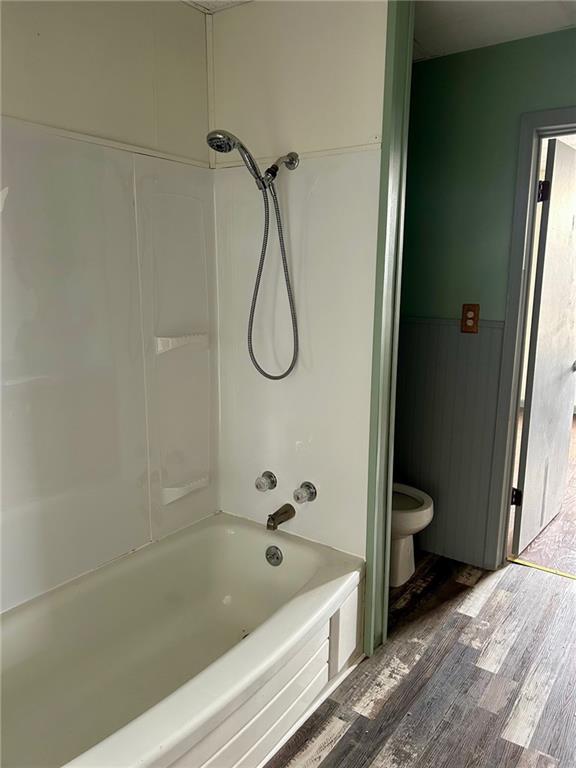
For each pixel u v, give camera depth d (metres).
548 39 2.27
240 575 2.32
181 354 2.16
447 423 2.80
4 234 1.53
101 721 1.71
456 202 2.60
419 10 2.06
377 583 2.11
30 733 1.64
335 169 1.89
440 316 2.74
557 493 3.32
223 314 2.30
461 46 2.41
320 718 1.84
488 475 2.71
